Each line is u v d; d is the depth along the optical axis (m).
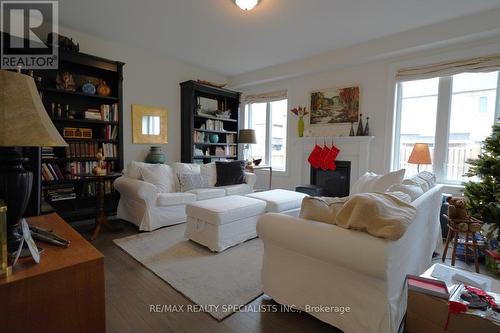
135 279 2.07
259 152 5.86
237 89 6.00
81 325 0.99
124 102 4.22
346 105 4.39
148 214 3.15
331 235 1.36
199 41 3.95
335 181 4.56
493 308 1.23
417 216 1.61
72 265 0.96
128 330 1.51
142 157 4.47
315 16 3.14
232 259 2.43
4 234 0.86
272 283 1.73
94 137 3.90
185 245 2.75
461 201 2.52
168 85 4.76
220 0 2.83
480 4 2.84
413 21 3.24
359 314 1.37
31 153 2.45
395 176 2.33
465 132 3.45
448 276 1.56
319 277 1.51
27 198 1.04
